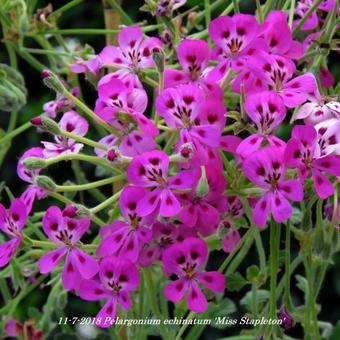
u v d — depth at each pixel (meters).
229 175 0.29
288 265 0.31
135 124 0.28
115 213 0.33
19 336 0.38
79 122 0.31
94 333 0.41
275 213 0.27
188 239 0.29
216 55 0.30
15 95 0.37
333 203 0.31
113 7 0.38
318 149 0.27
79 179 0.39
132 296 0.34
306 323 0.34
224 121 0.28
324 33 0.33
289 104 0.28
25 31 0.39
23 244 0.30
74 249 0.30
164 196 0.28
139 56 0.31
